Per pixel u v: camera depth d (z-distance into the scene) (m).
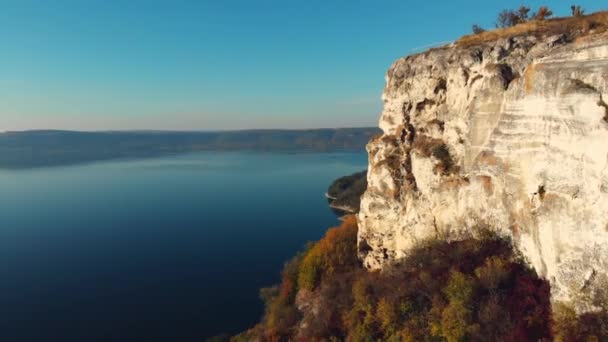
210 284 99.31
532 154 23.14
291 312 50.31
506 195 25.88
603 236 17.97
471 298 23.91
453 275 25.70
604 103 18.31
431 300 26.33
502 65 28.41
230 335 67.44
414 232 36.56
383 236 41.44
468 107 31.47
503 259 25.30
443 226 32.84
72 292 96.12
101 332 77.88
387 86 41.69
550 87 21.77
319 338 33.91
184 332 76.75
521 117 24.34
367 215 43.00
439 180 32.97
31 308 88.25
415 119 38.38
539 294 22.00
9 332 78.38
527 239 23.88
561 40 26.50
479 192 28.47
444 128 34.69
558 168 20.73
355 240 54.78
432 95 36.22
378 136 44.69
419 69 37.47
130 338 75.44
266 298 67.75
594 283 18.39
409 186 37.47
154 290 96.50
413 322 26.02
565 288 19.83
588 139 18.86
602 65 18.91
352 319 31.83
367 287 33.66
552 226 20.89
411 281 28.92
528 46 28.17
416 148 36.81
